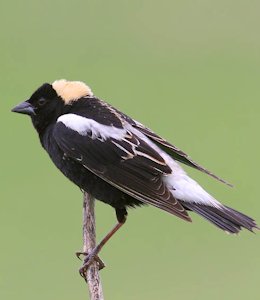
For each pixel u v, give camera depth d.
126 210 10.01
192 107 18.23
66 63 19.39
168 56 20.19
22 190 15.48
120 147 9.70
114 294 13.64
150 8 22.14
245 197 15.43
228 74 19.78
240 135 17.28
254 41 20.84
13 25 21.06
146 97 18.44
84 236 9.88
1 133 16.91
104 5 22.25
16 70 18.94
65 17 21.58
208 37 20.97
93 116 9.95
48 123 10.24
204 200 9.54
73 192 15.47
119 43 20.45
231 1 22.36
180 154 10.01
